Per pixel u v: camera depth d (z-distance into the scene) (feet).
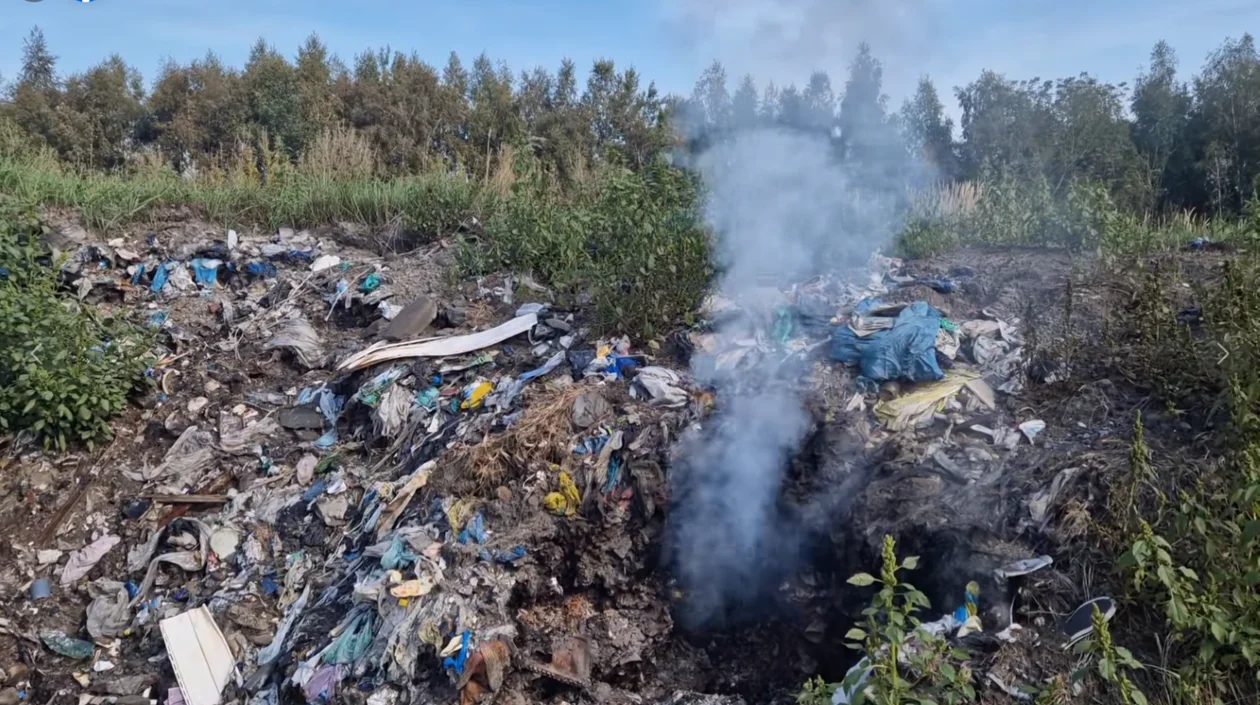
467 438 15.83
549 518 14.34
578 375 16.94
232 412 18.79
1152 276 16.55
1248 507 10.50
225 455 17.84
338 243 25.21
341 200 26.68
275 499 16.57
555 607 14.03
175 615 15.14
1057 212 22.16
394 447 16.85
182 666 14.16
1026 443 13.57
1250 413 11.45
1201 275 18.16
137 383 19.31
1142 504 11.51
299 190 26.76
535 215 22.58
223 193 26.91
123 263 22.90
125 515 17.08
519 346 18.70
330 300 21.83
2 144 30.58
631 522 14.32
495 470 14.78
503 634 13.23
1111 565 11.12
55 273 20.13
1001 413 14.35
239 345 20.72
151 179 28.32
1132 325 15.64
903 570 12.21
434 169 29.89
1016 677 10.45
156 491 17.39
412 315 20.20
